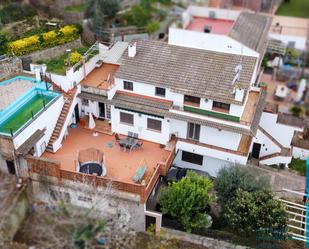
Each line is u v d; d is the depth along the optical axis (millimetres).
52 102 35688
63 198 30328
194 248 31391
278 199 32875
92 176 31375
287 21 68062
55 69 40250
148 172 34281
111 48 44031
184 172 36531
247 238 31219
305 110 52125
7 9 48688
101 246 28609
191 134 37250
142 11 54781
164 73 36781
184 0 66688
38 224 30281
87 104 39719
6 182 32469
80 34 47281
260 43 49875
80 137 38188
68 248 27875
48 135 35906
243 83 35094
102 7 51156
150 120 36938
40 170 32438
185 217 30547
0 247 29250
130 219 32312
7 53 41594
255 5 69188
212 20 58781
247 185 32562
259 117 36844
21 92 37938
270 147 41594
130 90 37781
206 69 36719
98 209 29984
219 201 33031
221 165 37625
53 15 49938
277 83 57250
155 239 31969
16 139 31750
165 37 56125
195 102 36094
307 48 60469
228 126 34688
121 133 38875
